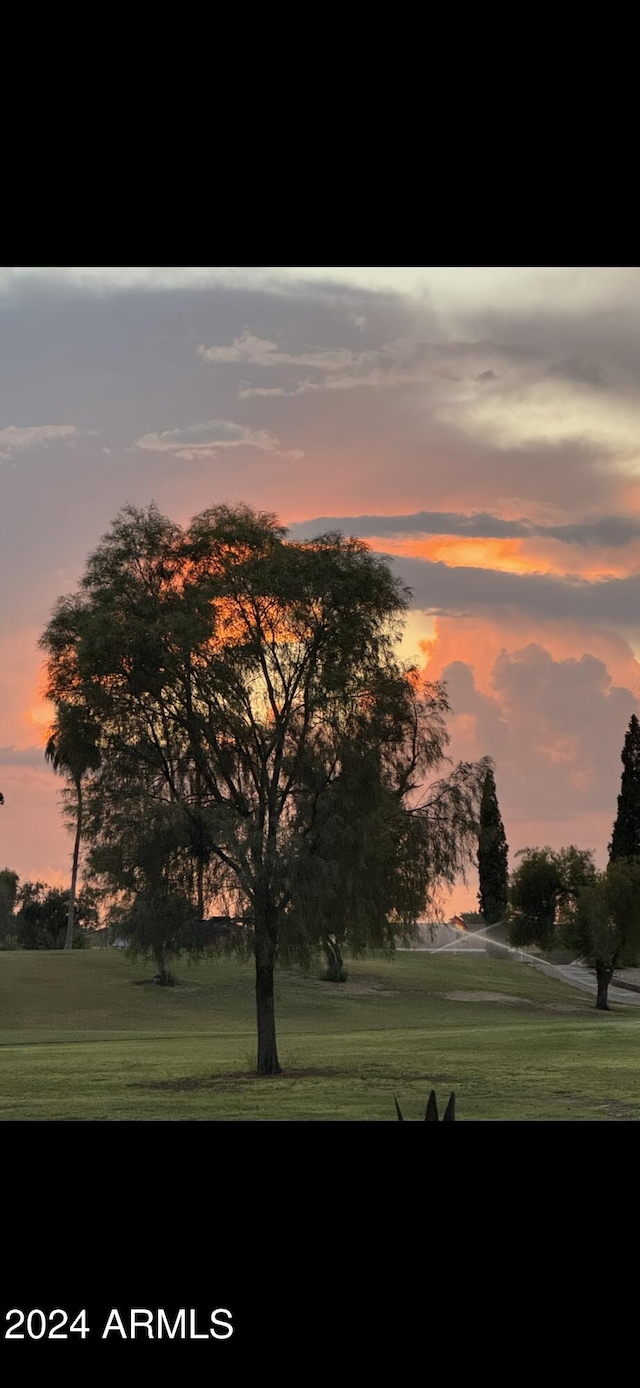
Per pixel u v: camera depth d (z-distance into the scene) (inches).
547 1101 1160.8
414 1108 1111.0
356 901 1450.5
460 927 5054.1
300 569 1460.4
